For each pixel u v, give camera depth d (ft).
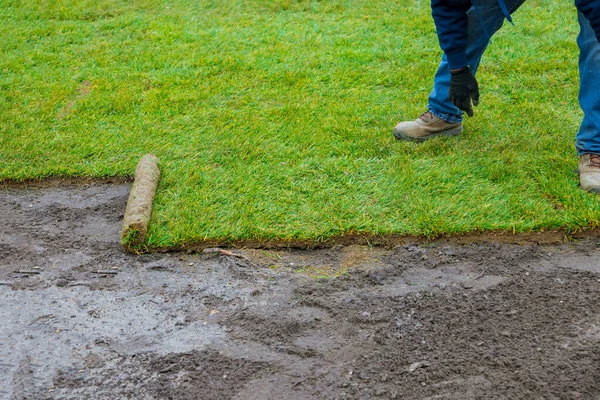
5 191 13.37
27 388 8.32
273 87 17.58
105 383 8.40
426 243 11.32
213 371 8.55
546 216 11.61
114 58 19.60
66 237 11.76
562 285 10.10
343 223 11.58
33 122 15.84
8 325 9.46
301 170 13.39
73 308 9.84
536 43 19.63
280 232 11.42
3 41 20.67
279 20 22.12
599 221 11.37
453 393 8.05
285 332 9.25
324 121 15.52
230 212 12.01
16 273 10.71
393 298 9.90
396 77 17.84
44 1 23.86
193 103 16.75
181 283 10.44
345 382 8.30
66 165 13.89
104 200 13.00
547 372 8.32
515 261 10.76
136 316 9.66
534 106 16.01
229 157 13.97
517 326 9.21
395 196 12.37
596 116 12.46
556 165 13.17
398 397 8.04
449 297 9.89
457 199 12.21
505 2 12.35
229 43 20.38
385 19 21.72
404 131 14.42
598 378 8.19
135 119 15.96
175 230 11.43
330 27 21.40
